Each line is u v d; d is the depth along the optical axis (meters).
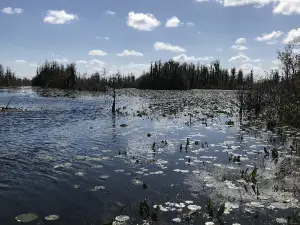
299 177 8.91
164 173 9.29
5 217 6.39
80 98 49.12
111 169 9.69
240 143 13.78
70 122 20.98
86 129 17.83
